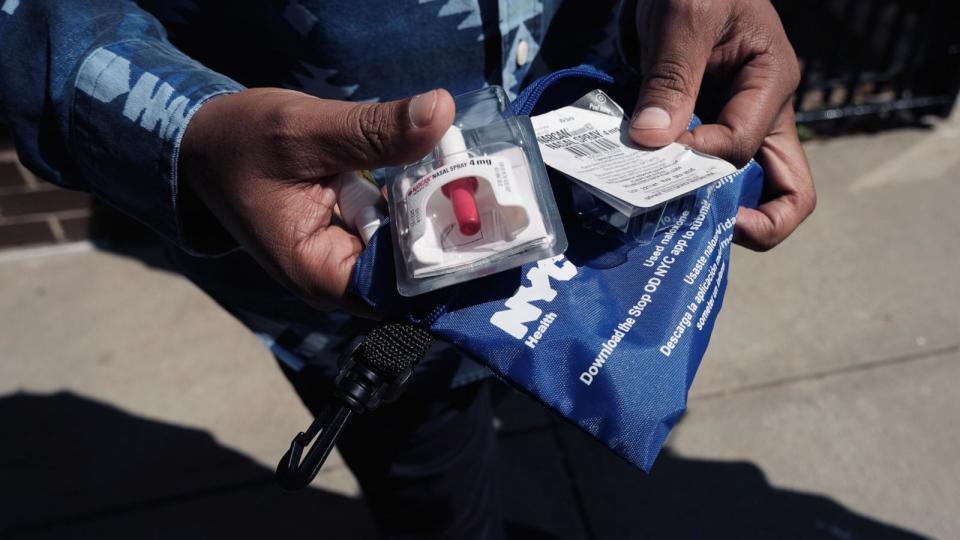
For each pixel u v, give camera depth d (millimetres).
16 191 2604
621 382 782
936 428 2145
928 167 2971
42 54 844
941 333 2377
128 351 2449
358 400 729
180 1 957
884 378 2264
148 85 822
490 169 728
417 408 1265
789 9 2969
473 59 1005
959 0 2971
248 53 989
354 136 723
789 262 2615
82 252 2779
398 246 753
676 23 888
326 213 815
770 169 1067
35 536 2008
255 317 1227
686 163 838
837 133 3170
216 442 2203
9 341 2484
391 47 949
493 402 2240
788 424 2170
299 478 711
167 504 2070
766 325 2426
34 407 2303
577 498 2043
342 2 897
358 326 1161
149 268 2723
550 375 770
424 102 698
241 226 817
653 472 2086
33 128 884
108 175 873
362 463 1370
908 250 2639
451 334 757
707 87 1029
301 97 772
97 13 867
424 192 731
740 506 2006
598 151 860
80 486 2111
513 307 780
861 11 3623
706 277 882
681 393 809
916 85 3221
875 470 2061
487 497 1560
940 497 1997
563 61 1109
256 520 2035
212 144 785
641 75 1017
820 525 1959
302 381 1295
